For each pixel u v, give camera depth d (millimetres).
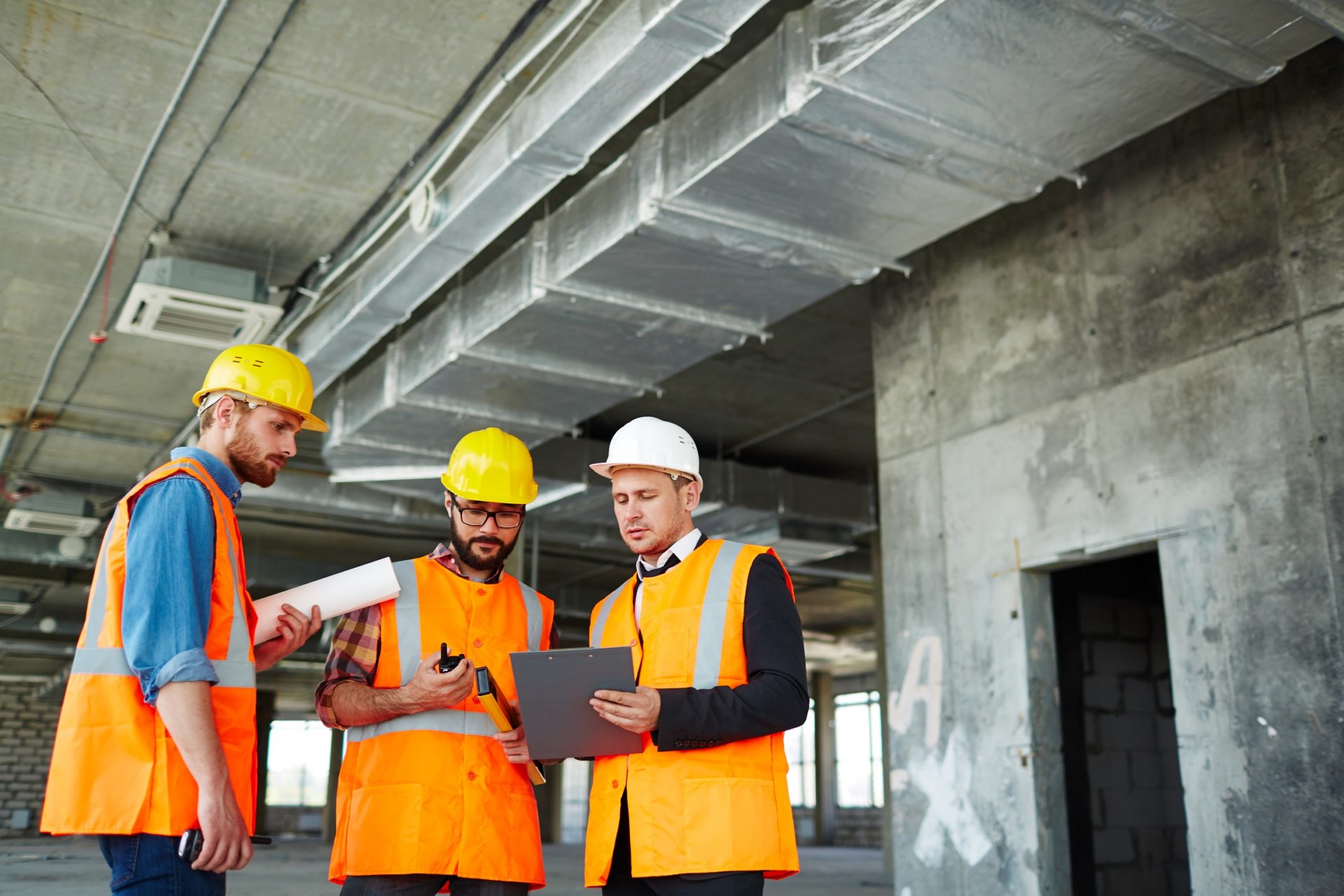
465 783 2420
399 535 12445
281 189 5484
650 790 2176
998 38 3322
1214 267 4547
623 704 2053
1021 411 5324
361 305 5637
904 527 5895
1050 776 4969
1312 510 4027
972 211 4379
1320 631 3939
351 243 5961
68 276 6309
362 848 2361
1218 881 4145
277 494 9023
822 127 3789
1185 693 4375
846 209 4363
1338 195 4125
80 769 1754
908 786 5586
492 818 2424
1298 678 3984
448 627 2543
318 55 4492
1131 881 6219
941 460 5738
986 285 5660
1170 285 4715
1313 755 3898
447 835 2365
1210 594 4332
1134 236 4914
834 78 3533
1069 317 5168
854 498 10414
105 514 10398
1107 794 6289
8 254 6078
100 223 5789
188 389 7832
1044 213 5387
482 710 2504
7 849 14539
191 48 4438
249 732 1913
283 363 2145
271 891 8484
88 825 1727
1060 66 3457
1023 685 5062
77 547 10672
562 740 2135
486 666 2512
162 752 1777
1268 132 4418
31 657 18750
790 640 2230
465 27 4344
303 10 4223
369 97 4770
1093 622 6559
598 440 10023
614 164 4703
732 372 8688
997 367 5508
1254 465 4254
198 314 5750
